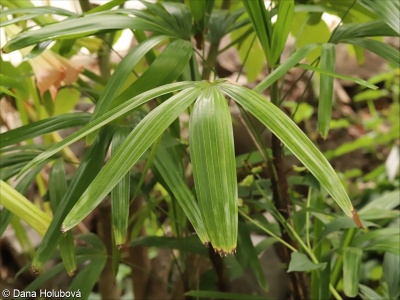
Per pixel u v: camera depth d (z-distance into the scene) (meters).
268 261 1.74
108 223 1.31
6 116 1.33
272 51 0.82
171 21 0.86
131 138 0.57
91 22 0.76
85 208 0.54
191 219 0.62
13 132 0.81
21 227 1.18
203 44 0.92
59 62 0.97
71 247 0.75
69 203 0.72
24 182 0.86
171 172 0.70
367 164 2.57
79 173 0.75
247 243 1.02
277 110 0.59
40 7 0.85
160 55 0.77
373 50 0.84
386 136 2.23
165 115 0.58
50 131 0.81
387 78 2.55
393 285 1.01
